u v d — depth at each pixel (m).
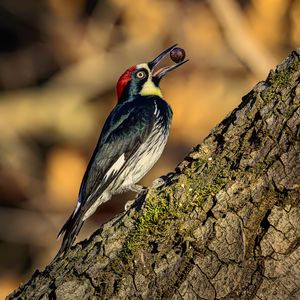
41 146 17.05
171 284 6.46
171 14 16.69
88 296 6.63
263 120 6.66
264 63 16.22
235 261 6.39
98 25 17.28
